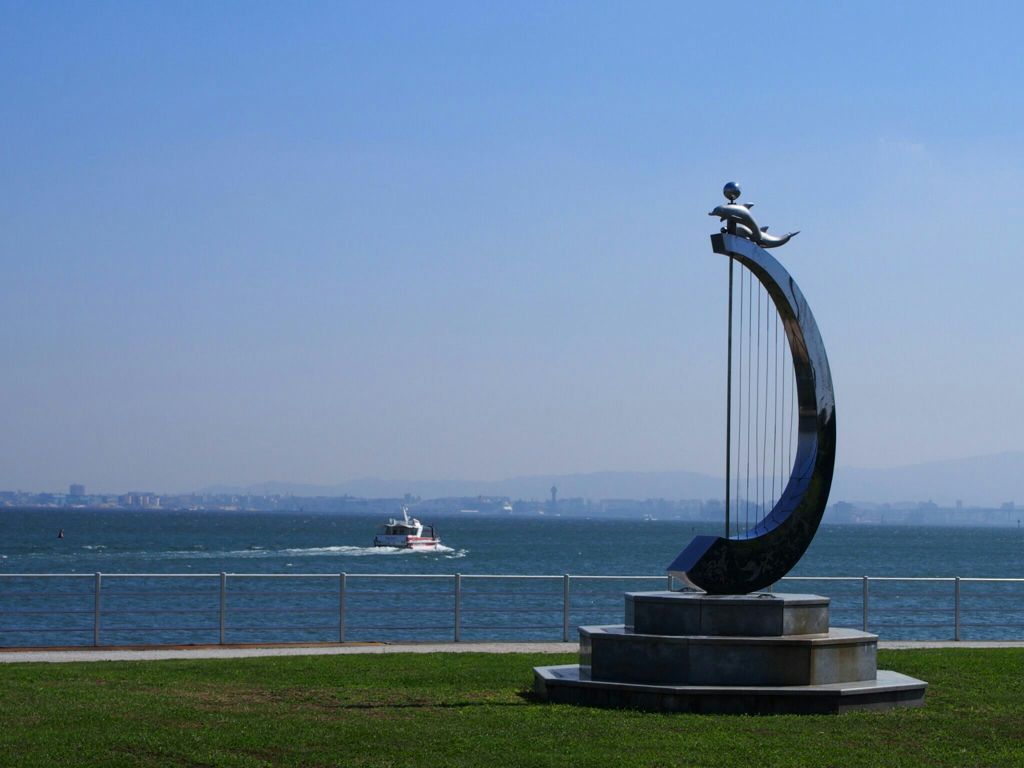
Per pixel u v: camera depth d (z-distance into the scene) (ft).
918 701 51.21
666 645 50.52
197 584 208.64
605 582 216.54
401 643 76.64
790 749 41.27
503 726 45.09
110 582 208.85
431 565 303.48
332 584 212.64
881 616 152.25
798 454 55.83
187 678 58.13
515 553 391.86
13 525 650.02
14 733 42.34
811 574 287.07
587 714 48.01
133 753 39.78
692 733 43.91
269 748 40.81
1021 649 73.92
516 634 135.54
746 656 50.06
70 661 65.46
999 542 637.71
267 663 64.18
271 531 594.24
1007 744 42.91
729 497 54.24
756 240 54.95
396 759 39.40
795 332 55.11
